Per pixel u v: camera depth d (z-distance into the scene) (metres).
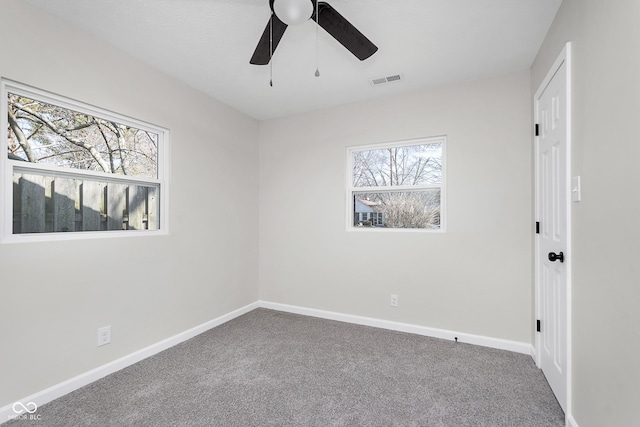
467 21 1.92
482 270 2.66
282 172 3.63
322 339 2.77
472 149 2.70
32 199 1.82
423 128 2.90
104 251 2.14
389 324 3.02
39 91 1.81
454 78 2.68
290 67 2.50
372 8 1.80
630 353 1.07
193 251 2.85
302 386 2.01
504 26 1.97
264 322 3.21
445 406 1.79
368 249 3.15
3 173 1.69
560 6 1.76
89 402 1.82
